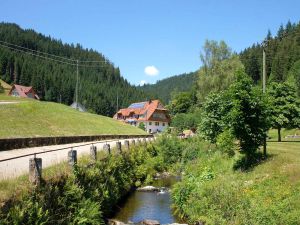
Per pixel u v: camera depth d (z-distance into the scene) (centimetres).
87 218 1590
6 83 16688
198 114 8369
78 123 5412
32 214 1232
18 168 1775
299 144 3716
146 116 11912
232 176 2248
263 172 2067
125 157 3041
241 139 2433
